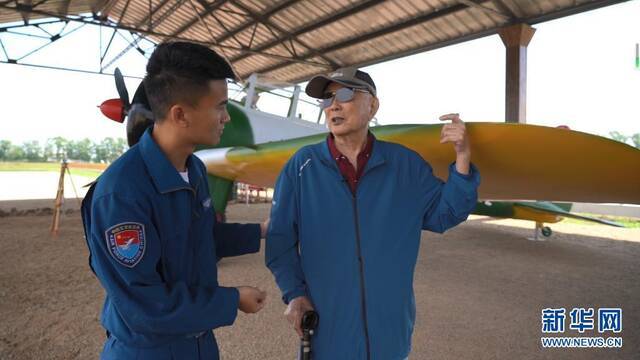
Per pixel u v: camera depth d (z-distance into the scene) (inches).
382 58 430.3
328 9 387.9
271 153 136.7
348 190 47.4
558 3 260.5
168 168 35.1
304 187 48.6
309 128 202.4
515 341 104.3
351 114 46.6
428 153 84.6
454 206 46.3
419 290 148.4
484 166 76.9
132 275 31.3
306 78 553.3
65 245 206.5
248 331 104.9
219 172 179.9
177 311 31.4
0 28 424.2
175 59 33.9
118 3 526.0
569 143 61.9
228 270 168.4
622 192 82.6
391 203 47.1
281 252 49.5
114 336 35.6
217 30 507.2
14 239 218.5
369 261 46.1
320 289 47.0
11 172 1253.1
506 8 275.4
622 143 60.0
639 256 221.8
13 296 125.3
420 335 106.5
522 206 271.4
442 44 362.3
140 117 65.9
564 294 147.2
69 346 92.9
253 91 193.3
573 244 260.4
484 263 197.0
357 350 45.7
